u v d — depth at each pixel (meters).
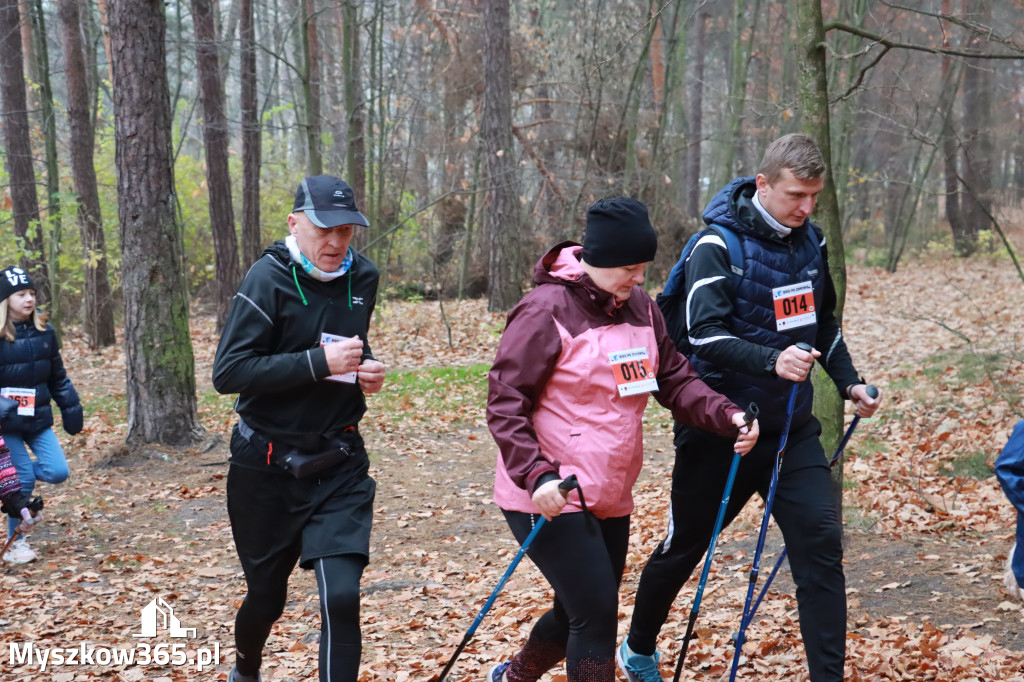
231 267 18.64
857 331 15.07
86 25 18.92
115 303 20.92
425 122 23.42
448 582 5.94
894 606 4.60
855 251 27.67
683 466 3.39
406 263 22.86
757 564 3.16
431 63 22.88
